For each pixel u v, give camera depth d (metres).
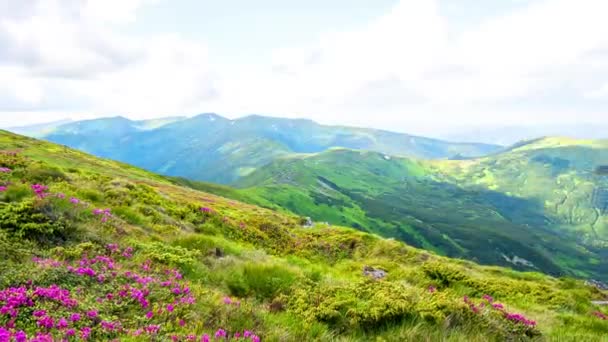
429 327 8.16
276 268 11.76
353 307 8.75
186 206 27.94
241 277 11.16
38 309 6.34
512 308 13.61
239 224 30.98
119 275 8.71
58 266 8.33
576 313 15.48
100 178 26.33
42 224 10.88
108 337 6.00
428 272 18.27
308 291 9.91
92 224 13.47
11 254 8.79
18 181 18.66
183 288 8.55
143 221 17.75
